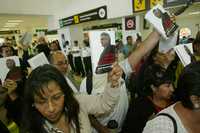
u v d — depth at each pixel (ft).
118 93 3.59
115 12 21.72
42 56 5.63
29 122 2.90
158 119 2.50
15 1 29.01
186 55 4.15
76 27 30.01
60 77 2.84
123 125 4.99
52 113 2.77
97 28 26.55
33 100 2.78
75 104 3.13
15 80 5.27
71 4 28.94
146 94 4.92
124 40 19.24
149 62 5.66
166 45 4.26
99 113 3.74
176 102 2.61
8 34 53.83
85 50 19.16
